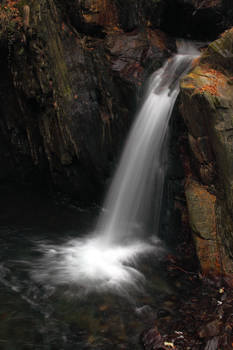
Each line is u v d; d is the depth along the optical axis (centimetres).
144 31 738
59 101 766
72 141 771
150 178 654
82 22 719
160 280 512
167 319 422
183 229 596
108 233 691
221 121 479
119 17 723
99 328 406
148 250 609
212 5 746
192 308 439
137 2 729
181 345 370
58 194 868
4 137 973
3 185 916
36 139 890
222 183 494
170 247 614
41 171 920
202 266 507
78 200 833
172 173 605
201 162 522
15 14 807
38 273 519
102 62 704
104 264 558
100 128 734
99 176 771
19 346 370
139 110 676
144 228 671
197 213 517
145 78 675
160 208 639
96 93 723
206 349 359
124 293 478
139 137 674
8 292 465
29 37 782
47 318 419
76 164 796
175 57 702
